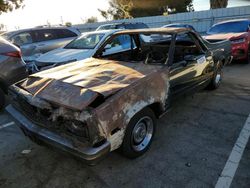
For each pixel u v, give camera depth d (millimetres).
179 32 4188
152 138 3525
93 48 6387
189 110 4898
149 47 4793
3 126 4559
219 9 16656
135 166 3195
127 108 2865
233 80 6898
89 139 2533
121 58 4812
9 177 3094
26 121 3154
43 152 3605
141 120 3221
